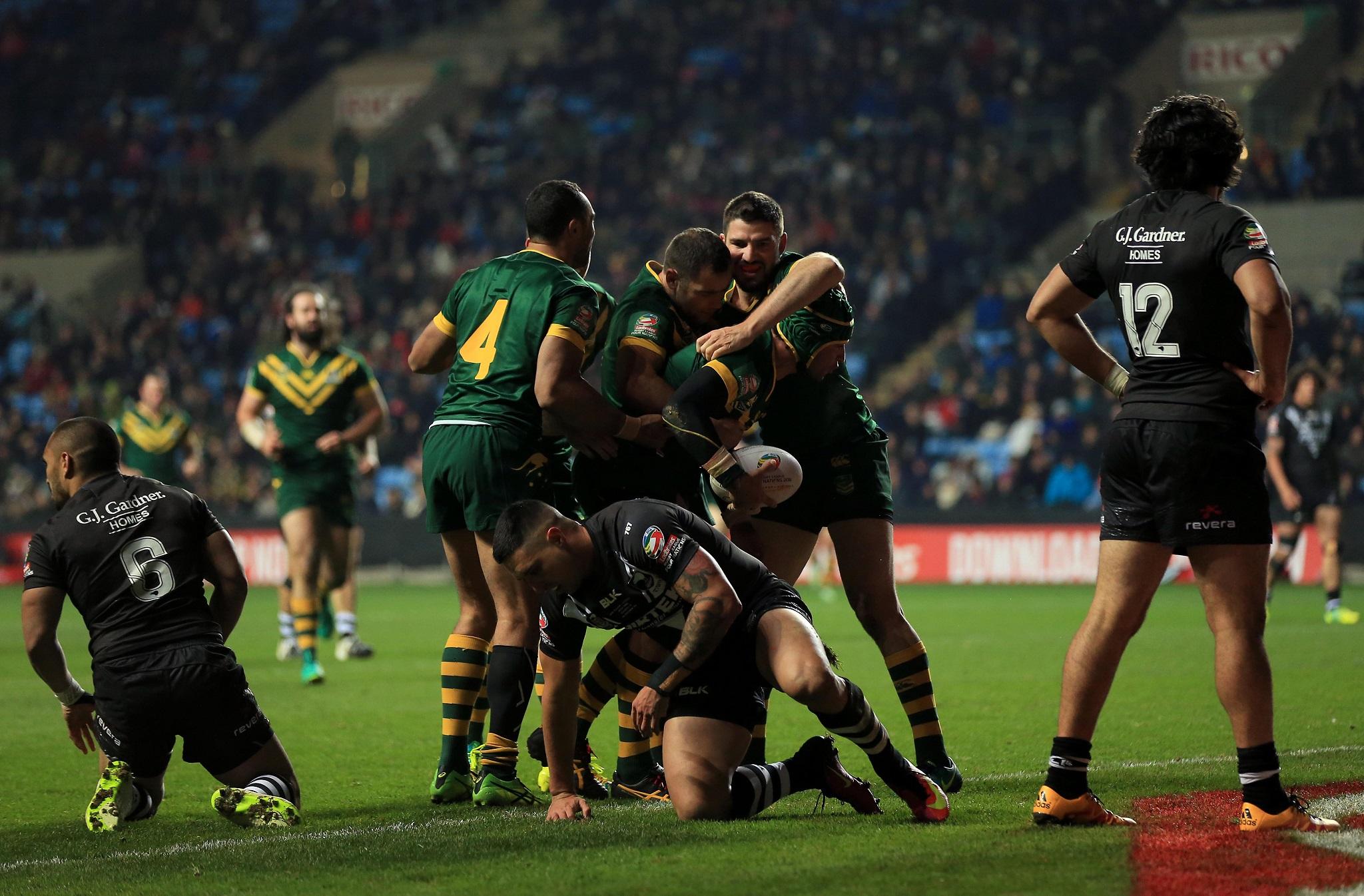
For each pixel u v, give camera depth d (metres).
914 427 85.81
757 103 119.06
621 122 124.06
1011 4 119.44
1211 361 15.59
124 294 119.31
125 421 46.94
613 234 108.75
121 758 18.55
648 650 19.28
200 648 18.45
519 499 19.38
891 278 98.75
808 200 105.94
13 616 61.97
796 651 16.52
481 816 18.17
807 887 13.40
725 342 17.95
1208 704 28.20
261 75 144.75
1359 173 93.19
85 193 127.12
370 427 37.69
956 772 19.67
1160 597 61.91
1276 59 109.50
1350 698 28.39
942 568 76.75
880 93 116.38
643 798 19.58
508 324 19.48
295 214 121.12
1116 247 16.06
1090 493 76.25
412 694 33.12
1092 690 16.03
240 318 111.75
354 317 106.31
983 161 106.38
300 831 17.69
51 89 142.62
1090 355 17.30
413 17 146.50
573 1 141.12
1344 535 69.00
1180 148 15.84
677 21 130.25
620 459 19.58
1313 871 13.54
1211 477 15.41
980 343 94.31
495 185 117.88
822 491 20.28
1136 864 13.91
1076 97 110.69
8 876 15.43
